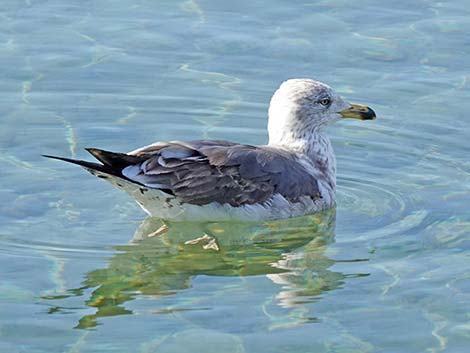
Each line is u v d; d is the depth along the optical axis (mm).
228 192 14812
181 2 20828
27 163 16312
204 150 14836
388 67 19062
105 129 17328
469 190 15875
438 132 17484
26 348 11891
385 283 13398
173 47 19516
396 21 20344
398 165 16703
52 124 17406
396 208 15469
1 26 19953
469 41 19641
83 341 12031
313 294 13141
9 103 17922
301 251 14430
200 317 12578
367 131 17672
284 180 15164
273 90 18406
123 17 20344
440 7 20719
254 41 19656
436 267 13766
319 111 16047
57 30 19891
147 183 14320
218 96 18281
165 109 17938
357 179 16391
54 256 13930
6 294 13016
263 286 13414
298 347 11961
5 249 14039
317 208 15469
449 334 12273
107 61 19109
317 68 18969
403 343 12086
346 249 14359
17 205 15172
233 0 20859
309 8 20656
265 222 15172
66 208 15172
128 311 12711
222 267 13977
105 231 14648
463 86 18547
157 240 14570
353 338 12180
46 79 18594
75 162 14102
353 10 20641
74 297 13000
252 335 12188
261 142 17078
